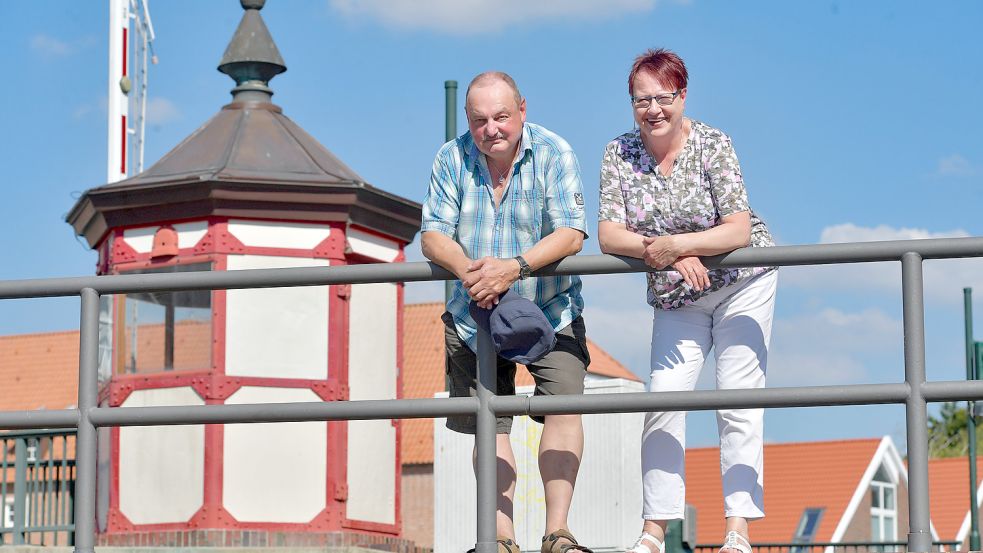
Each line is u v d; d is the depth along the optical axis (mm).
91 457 5879
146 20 16000
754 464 5879
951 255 5254
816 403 5246
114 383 13086
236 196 12789
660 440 5961
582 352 6047
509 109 5742
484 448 5531
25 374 43656
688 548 10789
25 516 13086
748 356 5910
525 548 11367
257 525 12688
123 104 15742
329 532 12844
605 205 5875
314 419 5629
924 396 5199
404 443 37719
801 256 5449
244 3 14211
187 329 12938
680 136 5855
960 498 44062
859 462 42031
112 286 5906
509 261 5566
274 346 12945
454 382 6180
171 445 12844
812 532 40875
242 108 13852
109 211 13156
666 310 6031
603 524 11430
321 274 5660
